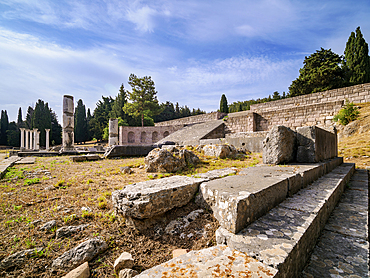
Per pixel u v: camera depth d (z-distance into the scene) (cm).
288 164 537
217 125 2080
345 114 1316
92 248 228
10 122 6412
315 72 2638
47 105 5256
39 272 201
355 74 2461
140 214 255
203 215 277
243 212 210
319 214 253
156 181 340
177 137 2342
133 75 3669
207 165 641
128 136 3061
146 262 218
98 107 5419
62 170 663
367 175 641
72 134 1728
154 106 3775
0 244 237
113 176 550
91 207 338
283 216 240
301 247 187
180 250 228
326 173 546
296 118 1605
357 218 298
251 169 452
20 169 683
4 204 348
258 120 1841
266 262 150
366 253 207
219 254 169
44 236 254
